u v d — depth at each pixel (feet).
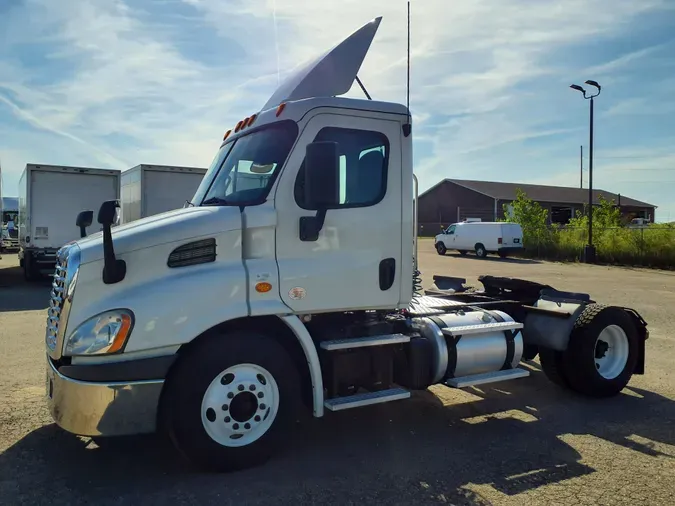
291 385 14.53
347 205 15.49
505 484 13.67
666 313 39.68
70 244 14.82
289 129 15.21
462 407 19.80
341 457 15.23
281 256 14.71
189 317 13.43
